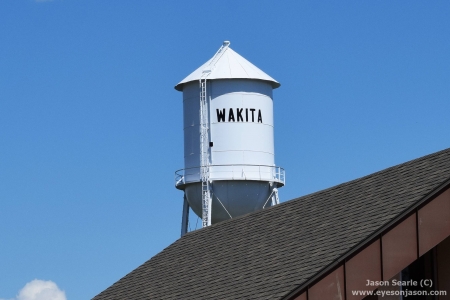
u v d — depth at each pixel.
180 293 50.50
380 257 40.50
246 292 43.91
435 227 41.28
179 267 55.88
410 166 47.69
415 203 41.12
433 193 41.47
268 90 108.75
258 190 106.06
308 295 39.72
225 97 106.19
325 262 40.56
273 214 54.47
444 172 43.34
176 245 61.62
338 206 48.25
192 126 107.56
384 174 48.88
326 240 43.88
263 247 49.53
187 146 107.94
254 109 106.81
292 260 44.28
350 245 40.62
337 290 39.94
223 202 105.50
